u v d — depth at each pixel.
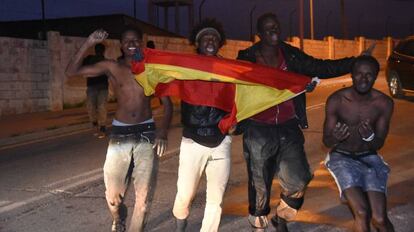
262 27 4.89
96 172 8.66
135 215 5.03
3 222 6.29
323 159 9.15
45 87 18.19
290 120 4.91
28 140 12.69
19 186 7.93
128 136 4.98
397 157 9.23
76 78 19.28
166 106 4.94
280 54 5.00
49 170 8.98
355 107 4.55
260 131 4.84
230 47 28.95
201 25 4.96
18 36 38.38
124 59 5.09
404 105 15.74
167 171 8.54
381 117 4.55
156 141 4.87
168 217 6.29
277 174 4.98
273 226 5.71
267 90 4.77
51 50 18.19
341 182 4.40
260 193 4.94
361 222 4.22
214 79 4.74
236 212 6.41
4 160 10.13
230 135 4.88
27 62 17.55
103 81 12.09
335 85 25.88
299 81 4.79
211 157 4.77
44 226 6.10
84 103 19.69
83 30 36.12
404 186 7.45
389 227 4.26
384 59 45.25
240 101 4.75
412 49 16.70
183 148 4.81
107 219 6.29
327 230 5.73
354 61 4.72
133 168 5.12
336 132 4.35
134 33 4.95
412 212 6.29
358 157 4.58
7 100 16.92
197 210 6.50
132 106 4.99
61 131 13.81
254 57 5.04
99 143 11.53
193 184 4.85
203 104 4.71
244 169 8.60
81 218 6.35
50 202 7.05
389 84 17.58
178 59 4.84
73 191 7.56
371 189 4.35
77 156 10.13
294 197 4.96
